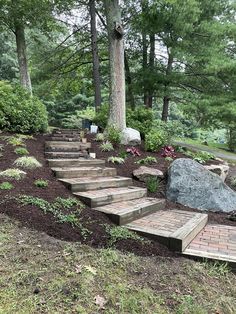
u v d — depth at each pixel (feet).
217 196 17.35
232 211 16.94
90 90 50.39
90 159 19.95
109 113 27.04
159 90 36.60
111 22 26.00
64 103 56.34
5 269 7.79
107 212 12.08
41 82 40.93
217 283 8.47
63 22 38.58
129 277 8.25
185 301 7.39
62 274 7.88
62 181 14.56
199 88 36.83
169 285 8.07
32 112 25.41
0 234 9.53
